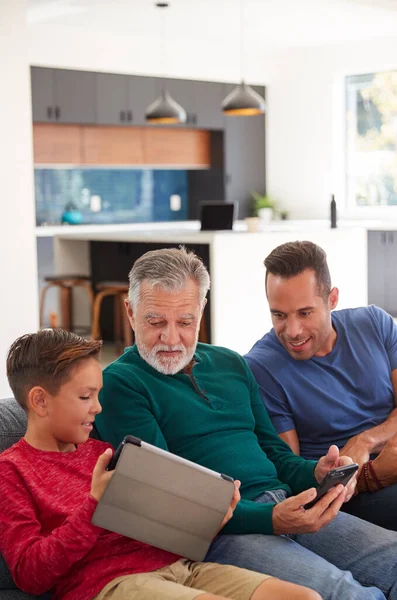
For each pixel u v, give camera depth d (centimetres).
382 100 954
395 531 217
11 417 194
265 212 1003
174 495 167
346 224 905
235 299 660
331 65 977
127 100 905
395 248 864
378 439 230
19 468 170
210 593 162
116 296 754
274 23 844
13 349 176
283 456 217
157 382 203
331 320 246
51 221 923
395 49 922
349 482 193
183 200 1041
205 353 219
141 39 909
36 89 835
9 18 493
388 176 959
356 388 239
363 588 176
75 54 861
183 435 202
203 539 176
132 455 160
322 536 202
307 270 228
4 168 496
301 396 233
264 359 236
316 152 999
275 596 162
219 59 977
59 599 171
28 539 162
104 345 780
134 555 172
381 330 249
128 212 990
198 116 966
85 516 159
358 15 804
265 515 186
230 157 1002
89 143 909
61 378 169
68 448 179
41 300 813
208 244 703
